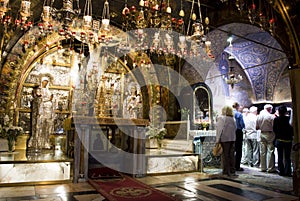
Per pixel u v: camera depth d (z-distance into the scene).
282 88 9.73
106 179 5.80
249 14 6.28
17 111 7.64
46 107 8.00
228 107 6.77
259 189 5.20
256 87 10.33
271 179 6.22
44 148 7.81
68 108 8.29
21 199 4.24
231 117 6.71
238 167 7.40
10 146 6.68
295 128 5.69
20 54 7.59
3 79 7.33
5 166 5.90
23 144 7.62
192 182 5.73
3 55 7.16
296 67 5.74
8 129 6.64
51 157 6.01
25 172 5.89
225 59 9.98
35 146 7.72
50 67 8.20
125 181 5.66
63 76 8.36
